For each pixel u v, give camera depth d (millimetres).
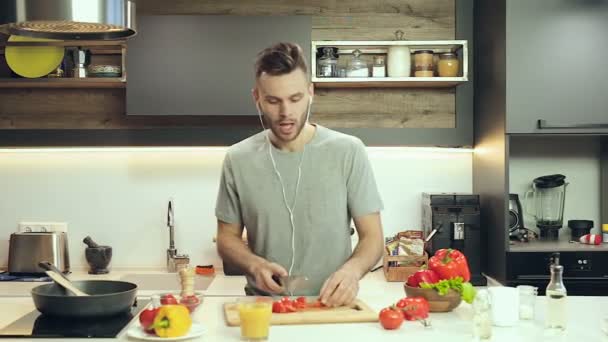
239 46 3654
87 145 3799
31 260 3803
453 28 3965
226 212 2729
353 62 3756
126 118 3963
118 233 4020
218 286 3463
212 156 4020
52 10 2293
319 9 3947
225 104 3656
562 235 4055
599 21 3465
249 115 3670
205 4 3902
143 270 3953
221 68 3654
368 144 3863
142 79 3648
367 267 2547
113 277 3762
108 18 2361
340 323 2201
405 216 4055
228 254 2633
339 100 3963
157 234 4020
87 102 3959
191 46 3646
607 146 3957
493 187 3625
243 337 1988
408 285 2465
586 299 2578
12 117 3959
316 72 3744
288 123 2416
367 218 2658
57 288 2414
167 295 2303
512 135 3451
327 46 3709
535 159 4059
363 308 2316
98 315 2244
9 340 2074
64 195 4023
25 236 3814
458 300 2350
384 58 3842
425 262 3490
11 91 3953
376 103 3969
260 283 2414
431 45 3730
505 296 2195
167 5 3896
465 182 4051
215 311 2377
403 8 3961
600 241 3643
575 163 4059
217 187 4016
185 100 3648
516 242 3707
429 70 3746
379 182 4055
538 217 3959
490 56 3672
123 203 4023
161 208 4016
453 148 4027
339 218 2654
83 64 3723
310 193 2631
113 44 3699
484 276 3666
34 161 4027
